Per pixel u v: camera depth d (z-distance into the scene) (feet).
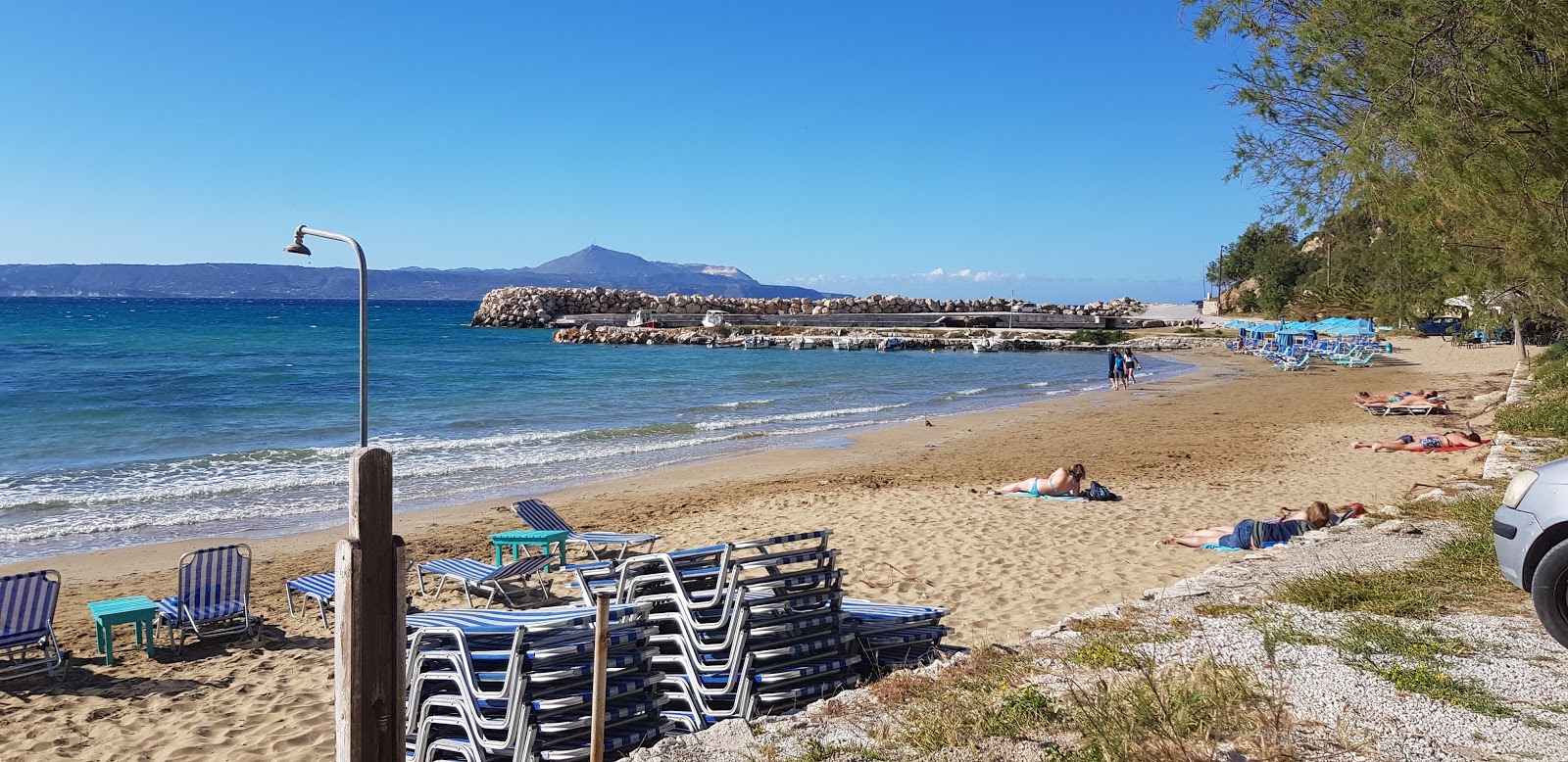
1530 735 13.89
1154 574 31.65
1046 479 48.55
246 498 51.70
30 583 25.61
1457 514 30.37
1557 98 22.99
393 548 10.05
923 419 87.15
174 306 647.15
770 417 89.15
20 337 231.09
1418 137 24.43
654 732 17.35
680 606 19.38
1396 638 18.25
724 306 322.14
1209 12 29.14
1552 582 17.53
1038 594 29.91
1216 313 320.29
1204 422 79.71
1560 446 43.42
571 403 101.86
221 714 22.97
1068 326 275.80
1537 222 25.13
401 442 72.13
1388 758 13.20
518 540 36.09
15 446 68.59
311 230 10.34
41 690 24.85
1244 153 29.66
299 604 32.63
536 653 16.57
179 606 27.99
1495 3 23.09
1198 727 14.16
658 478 57.67
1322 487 47.83
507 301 342.03
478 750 16.62
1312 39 26.78
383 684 9.99
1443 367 135.03
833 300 322.96
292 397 103.45
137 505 49.57
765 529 41.78
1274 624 19.47
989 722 14.71
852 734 15.06
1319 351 159.33
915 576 32.50
